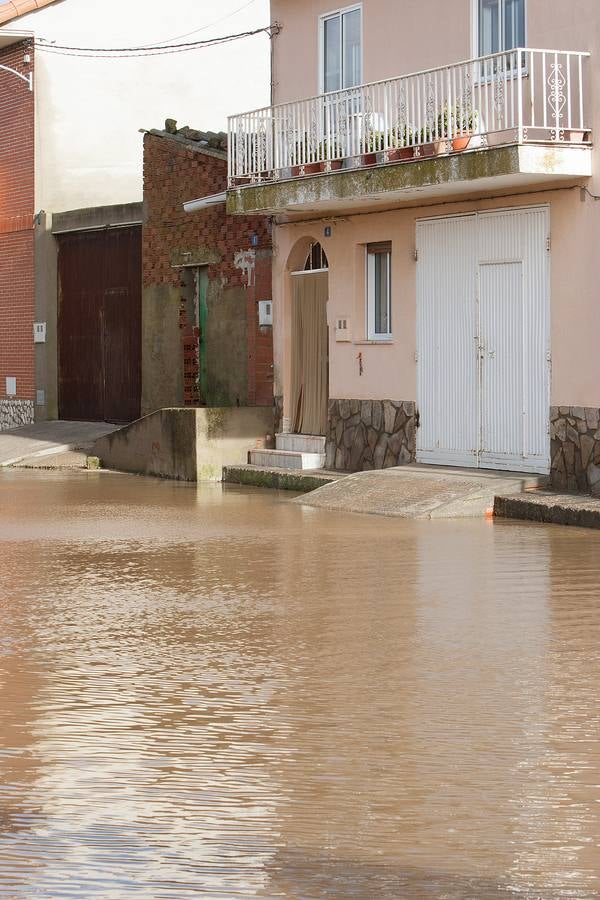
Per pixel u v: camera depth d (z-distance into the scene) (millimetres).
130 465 26828
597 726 8477
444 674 9797
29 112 33500
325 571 14188
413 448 22438
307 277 25094
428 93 21219
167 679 9758
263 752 8008
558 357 19688
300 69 25062
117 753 8023
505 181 19703
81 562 15023
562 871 6246
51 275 33281
